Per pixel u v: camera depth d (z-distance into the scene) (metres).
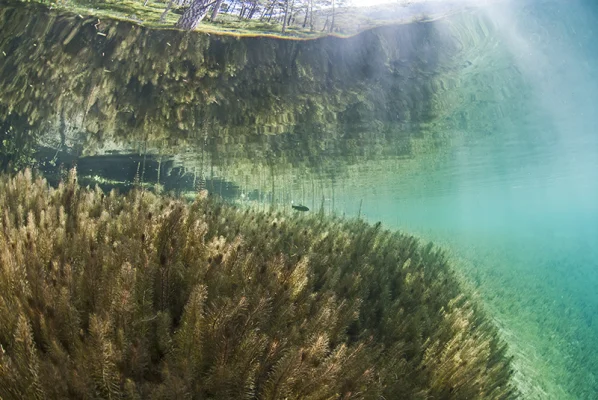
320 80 7.30
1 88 6.57
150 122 8.05
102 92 6.78
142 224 3.25
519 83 9.07
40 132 8.70
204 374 2.04
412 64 7.55
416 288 4.60
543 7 6.86
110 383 1.73
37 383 1.62
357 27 7.41
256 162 15.00
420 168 21.23
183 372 1.87
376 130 11.64
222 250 3.17
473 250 24.59
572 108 11.24
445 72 8.06
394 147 14.77
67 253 2.80
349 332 3.40
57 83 6.61
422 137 13.57
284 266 3.11
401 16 7.54
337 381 2.06
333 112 8.83
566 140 15.92
